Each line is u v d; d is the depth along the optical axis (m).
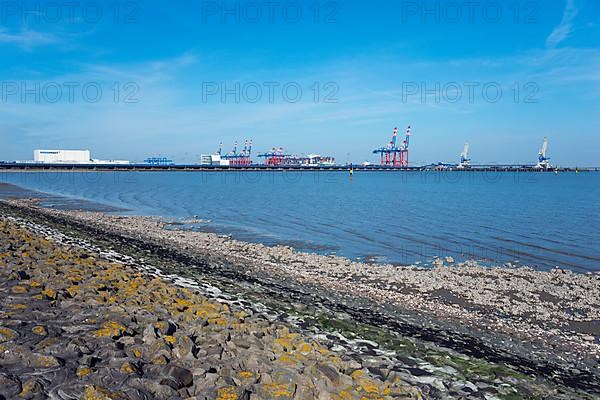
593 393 8.58
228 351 7.27
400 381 7.36
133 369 6.08
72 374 5.80
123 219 35.12
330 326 11.09
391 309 13.59
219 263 19.14
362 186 97.31
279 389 6.14
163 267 16.67
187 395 5.81
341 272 18.70
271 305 12.52
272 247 24.70
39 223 27.16
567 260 22.31
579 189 87.69
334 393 6.27
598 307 14.69
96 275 11.73
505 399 7.82
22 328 7.15
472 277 18.44
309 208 46.50
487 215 40.09
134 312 8.61
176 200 56.62
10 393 5.16
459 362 9.38
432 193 72.12
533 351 10.74
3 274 10.57
